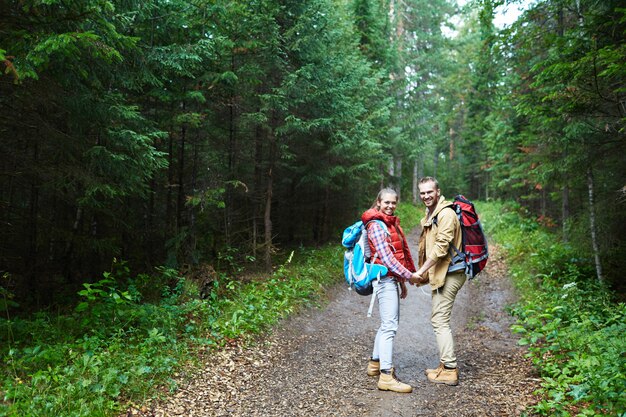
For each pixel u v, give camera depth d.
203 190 7.78
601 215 7.81
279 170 11.41
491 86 18.52
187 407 3.62
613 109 5.69
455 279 4.25
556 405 3.32
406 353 5.36
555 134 7.88
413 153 20.16
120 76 5.91
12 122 5.57
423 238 4.57
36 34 3.89
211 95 7.98
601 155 6.79
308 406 3.76
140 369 3.80
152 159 5.80
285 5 8.40
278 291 7.30
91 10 3.97
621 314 5.68
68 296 7.13
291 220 13.13
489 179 28.17
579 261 9.02
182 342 4.96
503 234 15.09
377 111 11.88
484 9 7.55
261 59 8.00
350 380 4.40
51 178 5.86
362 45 15.08
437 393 4.01
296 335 6.05
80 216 7.81
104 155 5.53
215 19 7.18
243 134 9.00
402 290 4.53
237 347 5.18
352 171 11.91
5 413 2.93
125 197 8.66
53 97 5.18
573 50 5.73
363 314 7.53
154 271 8.60
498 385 4.08
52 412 3.06
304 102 8.43
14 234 7.37
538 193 15.80
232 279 7.74
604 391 3.28
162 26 6.69
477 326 6.73
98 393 3.46
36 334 4.57
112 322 5.05
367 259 4.26
